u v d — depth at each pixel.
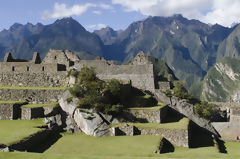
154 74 58.41
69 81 52.09
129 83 53.09
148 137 40.53
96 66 57.12
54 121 43.47
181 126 43.00
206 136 51.31
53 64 54.06
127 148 35.66
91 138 40.38
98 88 46.81
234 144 47.91
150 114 46.19
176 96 56.50
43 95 49.03
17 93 49.69
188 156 33.25
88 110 44.03
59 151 34.81
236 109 57.69
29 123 42.12
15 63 56.41
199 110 54.97
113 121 44.00
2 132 36.94
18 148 32.19
